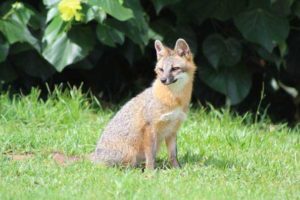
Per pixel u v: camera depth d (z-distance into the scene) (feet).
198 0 48.73
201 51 50.55
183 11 49.32
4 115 43.19
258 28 47.09
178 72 33.81
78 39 45.42
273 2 46.60
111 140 34.76
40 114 43.45
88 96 51.52
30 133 39.60
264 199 29.76
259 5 47.70
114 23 45.50
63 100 44.70
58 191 30.17
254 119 49.96
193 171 33.91
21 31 45.55
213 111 46.34
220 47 48.52
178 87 33.86
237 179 33.09
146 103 34.14
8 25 45.39
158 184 31.37
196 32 51.44
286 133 43.88
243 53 50.67
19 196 29.07
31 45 46.03
